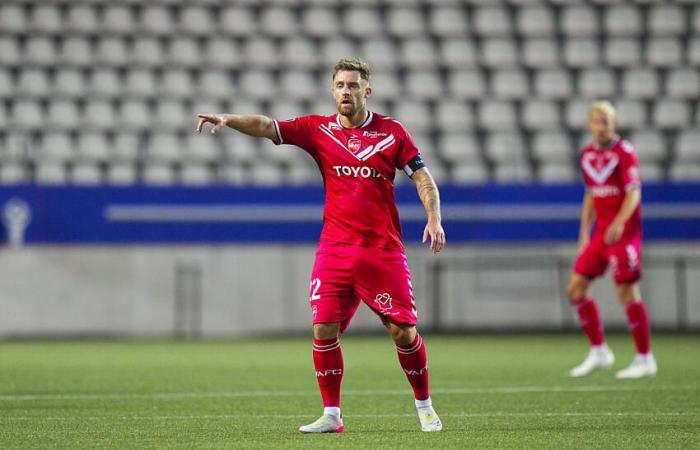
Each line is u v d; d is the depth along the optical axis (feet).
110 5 229.66
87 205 178.70
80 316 181.16
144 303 182.70
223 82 224.94
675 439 61.52
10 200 177.37
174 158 210.59
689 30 236.43
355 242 62.80
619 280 109.50
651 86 229.45
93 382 104.47
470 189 185.37
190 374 114.32
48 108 216.33
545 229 185.37
